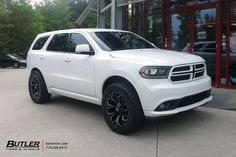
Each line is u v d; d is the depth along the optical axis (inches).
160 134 230.8
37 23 1486.2
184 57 238.1
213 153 195.8
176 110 215.8
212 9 399.5
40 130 245.8
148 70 213.3
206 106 300.0
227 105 300.7
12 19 1346.0
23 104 337.1
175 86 215.3
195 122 256.7
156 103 210.8
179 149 202.8
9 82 540.7
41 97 327.6
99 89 249.3
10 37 1353.3
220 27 390.0
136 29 527.2
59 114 291.7
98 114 289.9
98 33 274.5
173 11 451.2
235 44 382.3
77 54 274.5
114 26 447.2
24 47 1407.5
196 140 217.9
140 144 212.7
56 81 299.3
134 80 217.5
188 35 431.8
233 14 380.5
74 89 277.7
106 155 195.9
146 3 499.8
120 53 243.4
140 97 215.6
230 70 388.2
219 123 253.8
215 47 398.6
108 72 237.0
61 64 290.4
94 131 241.3
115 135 231.5
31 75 336.8
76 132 239.8
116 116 233.0
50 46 316.2
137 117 219.6
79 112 297.7
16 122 268.1
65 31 302.4
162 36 470.9
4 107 324.8
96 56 252.8
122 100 225.9
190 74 229.5
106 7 485.7
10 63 1146.7
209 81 246.7
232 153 195.3
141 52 247.8
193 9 422.3
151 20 492.4
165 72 215.5
